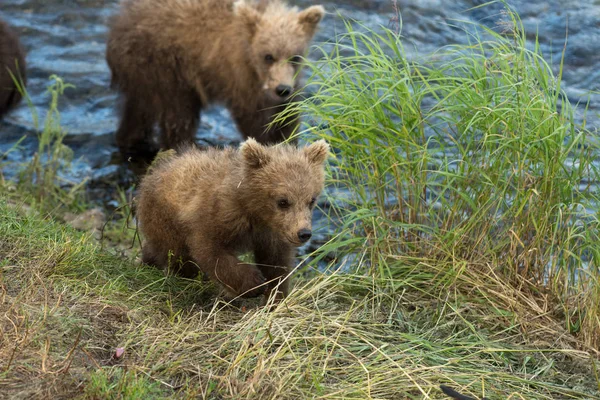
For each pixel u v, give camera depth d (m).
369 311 9.63
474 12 21.38
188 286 10.16
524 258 10.25
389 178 12.05
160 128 17.09
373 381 7.82
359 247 11.16
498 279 10.19
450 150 12.63
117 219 14.76
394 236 11.12
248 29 16.02
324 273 10.01
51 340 7.99
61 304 8.75
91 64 20.06
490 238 10.54
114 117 18.55
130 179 16.42
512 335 9.45
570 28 20.50
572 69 18.98
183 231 10.10
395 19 11.99
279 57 15.90
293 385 7.68
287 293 9.99
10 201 13.54
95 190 15.83
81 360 7.82
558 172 10.21
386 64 11.12
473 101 10.55
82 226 13.98
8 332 7.98
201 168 10.03
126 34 16.59
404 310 9.74
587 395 8.20
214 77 16.73
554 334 9.45
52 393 7.16
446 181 11.06
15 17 21.25
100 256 10.41
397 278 10.41
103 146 17.45
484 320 9.65
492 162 10.70
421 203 11.00
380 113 10.84
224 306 9.48
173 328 8.69
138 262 11.28
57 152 15.50
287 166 9.37
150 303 9.41
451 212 10.73
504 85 10.80
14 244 9.86
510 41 11.90
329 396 7.53
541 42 20.02
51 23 21.28
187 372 7.93
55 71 19.59
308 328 8.81
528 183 10.41
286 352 8.40
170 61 16.59
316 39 19.67
